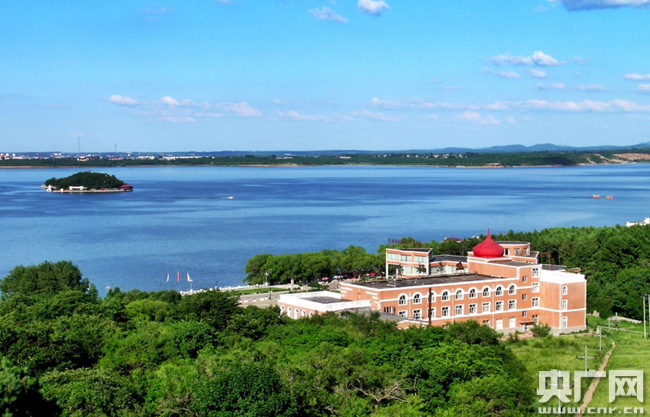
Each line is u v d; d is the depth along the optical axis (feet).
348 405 330.75
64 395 308.40
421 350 411.54
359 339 437.17
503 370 384.88
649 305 645.92
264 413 304.71
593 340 552.41
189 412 321.32
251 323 469.57
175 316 515.91
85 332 417.90
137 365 379.76
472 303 580.30
